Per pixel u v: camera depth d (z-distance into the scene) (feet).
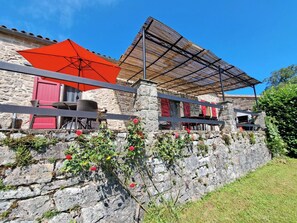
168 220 7.79
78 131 6.63
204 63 16.10
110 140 7.26
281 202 9.73
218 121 14.60
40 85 14.24
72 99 15.78
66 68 11.86
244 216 8.32
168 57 14.73
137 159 8.18
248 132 17.60
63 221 5.73
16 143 5.37
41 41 14.70
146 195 8.14
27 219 5.17
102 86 8.03
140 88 9.20
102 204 6.70
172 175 9.40
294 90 21.77
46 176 5.73
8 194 5.04
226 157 13.29
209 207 9.26
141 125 8.64
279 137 21.04
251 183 12.73
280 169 16.30
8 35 13.53
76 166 6.29
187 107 27.20
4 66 5.66
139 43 12.59
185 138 10.61
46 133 5.98
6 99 12.59
